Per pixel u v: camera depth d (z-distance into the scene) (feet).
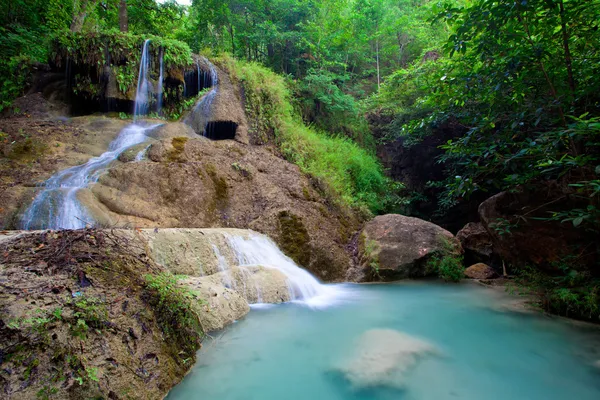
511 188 18.57
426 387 9.48
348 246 26.63
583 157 12.10
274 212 23.67
